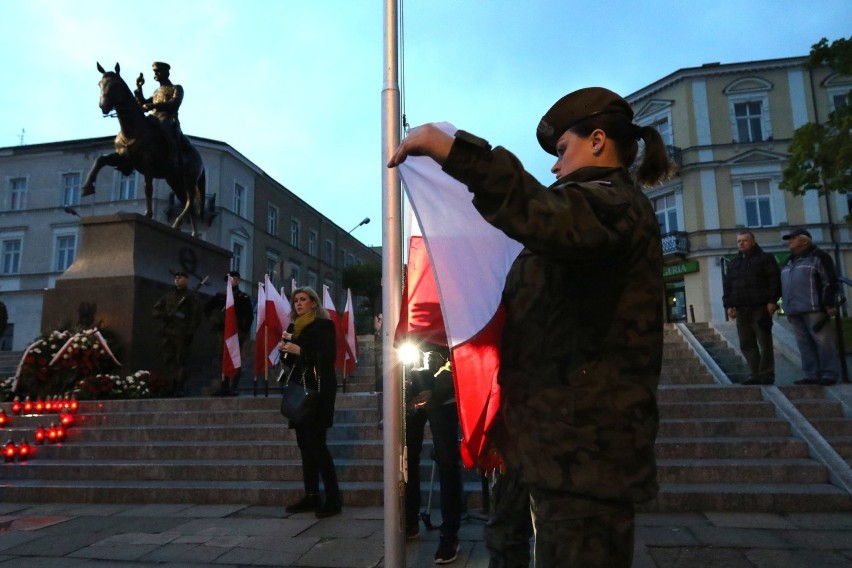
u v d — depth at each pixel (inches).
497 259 68.0
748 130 1178.6
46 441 282.7
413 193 69.4
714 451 222.7
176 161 484.1
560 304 55.9
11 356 699.4
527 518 82.7
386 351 101.0
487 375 64.8
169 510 213.8
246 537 175.8
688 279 1174.3
